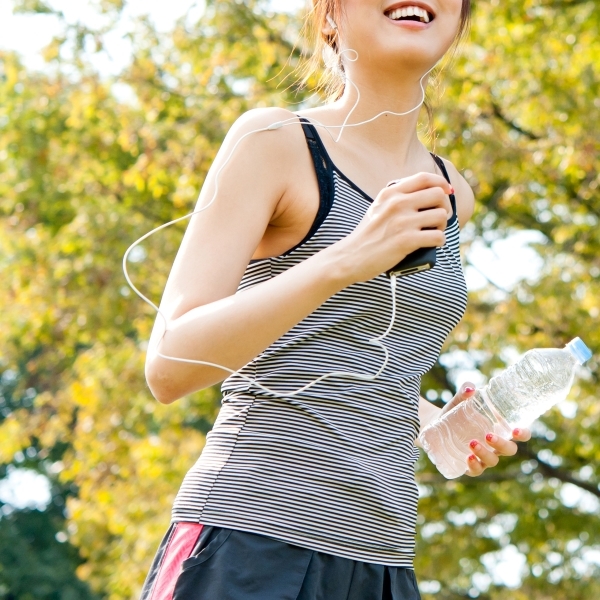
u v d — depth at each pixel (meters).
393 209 3.01
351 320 3.37
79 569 20.73
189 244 3.27
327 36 4.05
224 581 3.12
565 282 14.12
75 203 20.30
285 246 3.48
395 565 3.42
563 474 16.41
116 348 19.34
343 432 3.30
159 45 18.34
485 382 14.51
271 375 3.34
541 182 15.48
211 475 3.29
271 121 3.42
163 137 17.34
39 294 19.09
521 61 14.49
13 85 19.73
